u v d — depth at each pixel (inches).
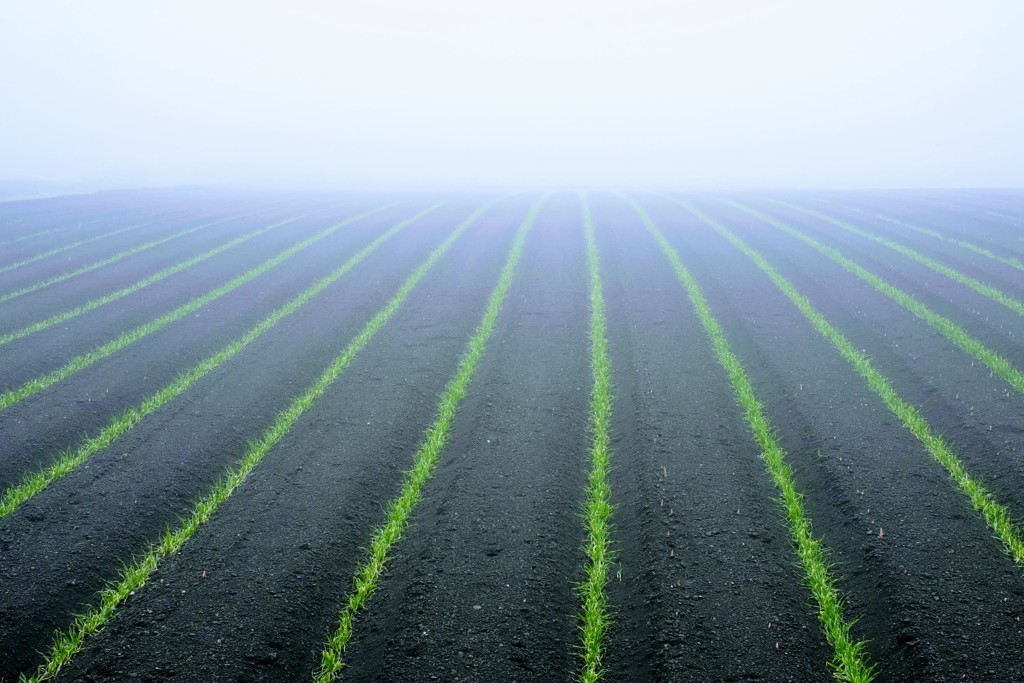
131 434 412.5
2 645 246.5
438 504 337.4
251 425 427.5
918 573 268.1
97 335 600.7
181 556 295.7
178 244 1039.6
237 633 251.8
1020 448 357.4
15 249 992.2
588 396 466.9
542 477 358.9
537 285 773.3
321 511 331.0
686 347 553.9
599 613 261.1
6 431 412.8
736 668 230.4
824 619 251.3
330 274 834.2
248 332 611.5
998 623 240.8
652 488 341.4
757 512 319.6
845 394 446.3
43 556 294.8
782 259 874.8
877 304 653.3
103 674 232.7
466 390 484.1
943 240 971.3
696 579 274.8
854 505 316.8
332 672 239.0
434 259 919.7
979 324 573.3
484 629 252.2
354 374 510.6
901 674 225.8
